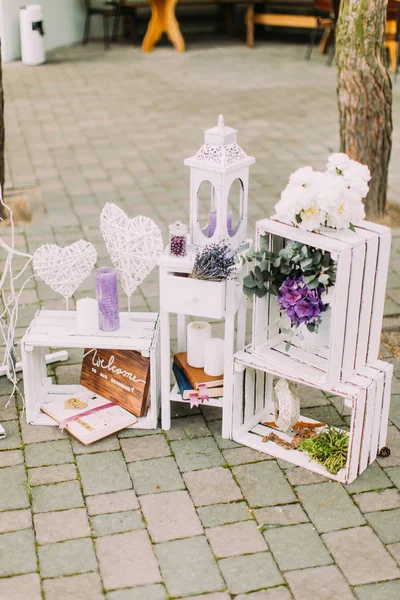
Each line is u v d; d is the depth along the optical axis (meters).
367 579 2.82
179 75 10.62
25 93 9.75
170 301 3.35
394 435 3.63
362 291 3.16
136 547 2.95
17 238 5.62
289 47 12.41
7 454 3.45
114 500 3.19
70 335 3.55
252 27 12.23
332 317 3.05
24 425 3.65
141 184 6.72
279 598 2.73
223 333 4.47
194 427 3.65
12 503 3.17
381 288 3.27
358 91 5.47
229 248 3.36
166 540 2.99
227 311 3.35
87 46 12.41
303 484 3.29
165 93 9.72
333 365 3.14
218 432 3.62
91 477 3.32
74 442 3.54
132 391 3.66
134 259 3.52
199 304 3.31
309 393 3.94
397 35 10.47
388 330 4.54
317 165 7.16
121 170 7.07
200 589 2.77
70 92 9.80
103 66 11.15
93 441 3.49
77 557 2.90
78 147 7.71
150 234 3.41
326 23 11.10
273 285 3.29
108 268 3.59
